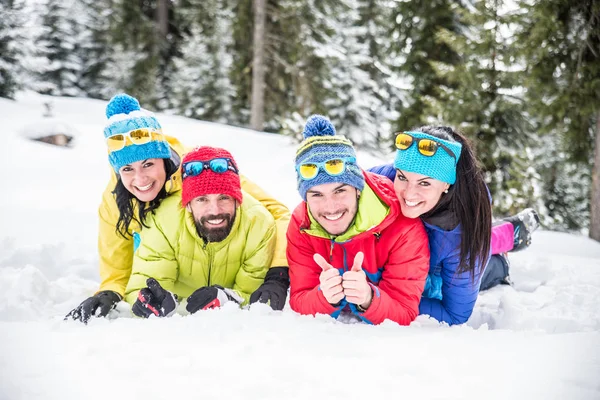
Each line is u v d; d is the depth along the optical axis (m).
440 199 2.46
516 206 8.89
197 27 17.97
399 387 1.31
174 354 1.57
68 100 15.87
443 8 11.12
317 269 2.55
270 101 13.66
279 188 8.04
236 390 1.29
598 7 7.46
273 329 1.91
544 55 7.74
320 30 12.91
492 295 3.44
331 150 2.29
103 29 22.50
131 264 3.03
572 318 2.65
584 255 6.07
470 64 9.31
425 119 9.95
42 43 20.31
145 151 2.60
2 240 3.80
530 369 1.44
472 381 1.35
